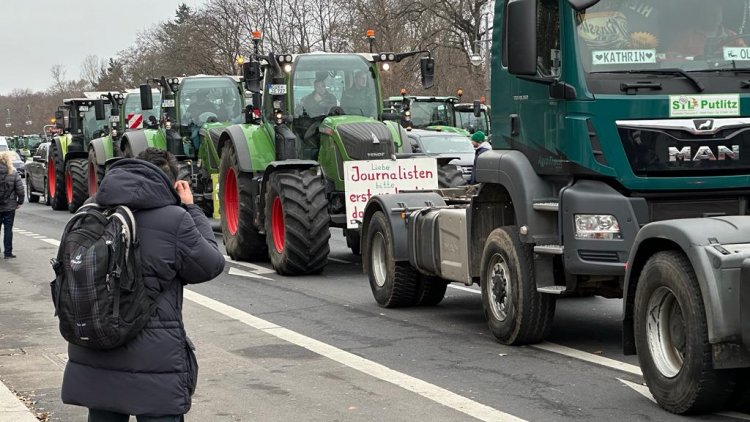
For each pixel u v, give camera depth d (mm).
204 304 13695
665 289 7703
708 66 9273
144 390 5328
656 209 9180
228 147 19172
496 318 10602
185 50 69375
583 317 12211
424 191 13438
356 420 7785
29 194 40500
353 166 15828
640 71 9203
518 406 8031
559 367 9414
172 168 5824
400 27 54344
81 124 33781
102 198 5477
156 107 30266
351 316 12641
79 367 5414
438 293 13141
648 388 8219
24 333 11859
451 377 9125
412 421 7703
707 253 7270
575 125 9203
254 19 63594
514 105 10297
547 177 9930
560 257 9930
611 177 9109
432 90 55500
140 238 5441
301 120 17500
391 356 10125
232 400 8500
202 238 5586
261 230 17641
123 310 5254
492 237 10578
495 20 10719
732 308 7184
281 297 14312
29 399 8711
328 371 9508
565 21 9312
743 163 9172
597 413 7762
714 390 7367
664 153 9047
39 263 19172
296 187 16250
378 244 13492
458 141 29141
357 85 17672
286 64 17500
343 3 55531
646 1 9336
